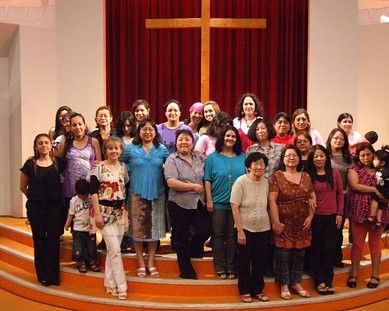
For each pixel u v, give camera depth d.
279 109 6.96
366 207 4.87
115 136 5.26
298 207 4.62
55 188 4.93
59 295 4.84
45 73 7.04
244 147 5.21
